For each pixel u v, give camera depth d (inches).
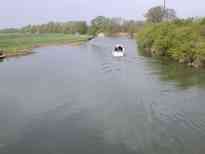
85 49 2967.5
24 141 734.5
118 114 901.8
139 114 896.9
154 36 2454.5
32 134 772.6
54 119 871.1
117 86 1230.9
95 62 1936.5
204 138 725.3
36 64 1900.8
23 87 1240.8
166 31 2268.7
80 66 1776.6
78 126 818.2
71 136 757.9
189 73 1482.5
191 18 2488.9
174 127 795.4
